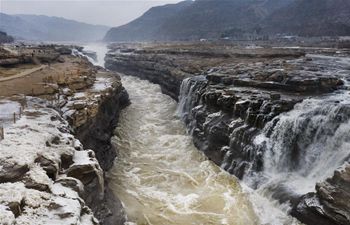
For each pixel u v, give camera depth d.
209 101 33.41
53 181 13.37
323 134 22.77
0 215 9.63
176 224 19.41
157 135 36.16
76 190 13.45
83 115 24.84
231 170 26.02
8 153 13.88
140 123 40.31
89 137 25.66
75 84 33.72
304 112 24.33
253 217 20.20
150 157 29.91
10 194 11.05
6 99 24.91
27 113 21.27
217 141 29.20
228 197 22.64
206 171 26.92
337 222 16.16
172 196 22.83
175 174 26.38
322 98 27.00
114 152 29.56
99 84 38.47
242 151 25.88
